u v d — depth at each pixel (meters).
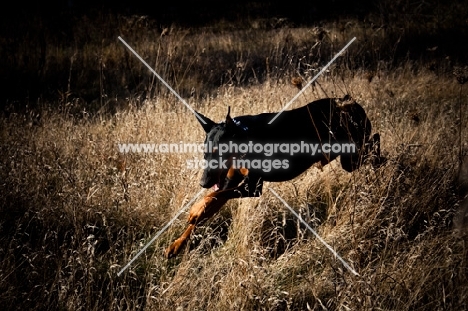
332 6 17.42
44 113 7.23
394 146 5.78
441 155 5.60
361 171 4.84
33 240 4.54
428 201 4.86
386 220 4.64
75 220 4.37
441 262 3.99
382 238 4.47
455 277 3.73
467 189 5.06
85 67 11.02
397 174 4.94
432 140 5.99
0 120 7.21
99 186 5.12
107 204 5.07
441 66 10.05
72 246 4.07
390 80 9.28
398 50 11.68
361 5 17.22
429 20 14.23
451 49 11.48
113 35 13.78
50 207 4.74
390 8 15.62
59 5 16.50
